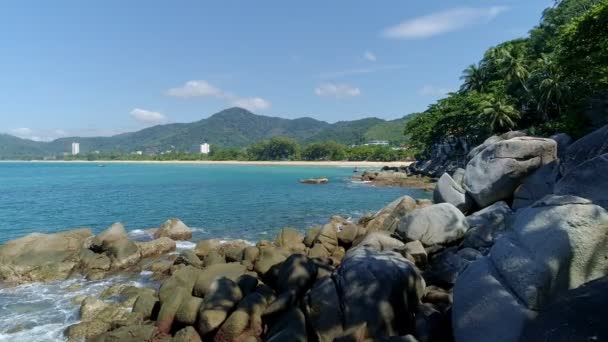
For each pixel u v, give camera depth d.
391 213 19.94
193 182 69.81
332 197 44.19
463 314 7.51
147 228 27.45
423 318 8.72
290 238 19.08
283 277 11.38
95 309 12.72
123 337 10.61
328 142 178.38
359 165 136.62
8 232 27.48
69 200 43.97
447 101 83.25
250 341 9.74
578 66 33.75
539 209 7.87
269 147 189.88
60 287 15.57
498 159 17.38
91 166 172.50
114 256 17.72
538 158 16.61
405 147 167.50
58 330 11.84
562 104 46.22
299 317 9.52
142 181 73.56
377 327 8.77
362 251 10.77
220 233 25.16
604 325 5.56
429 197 42.94
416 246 14.16
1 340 11.23
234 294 10.99
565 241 6.89
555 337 5.88
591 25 29.89
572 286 6.85
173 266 17.00
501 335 6.75
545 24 63.19
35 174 105.56
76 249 18.47
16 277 16.09
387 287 9.12
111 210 36.09
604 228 6.94
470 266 8.46
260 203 39.47
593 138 13.20
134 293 14.06
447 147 75.00
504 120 56.25
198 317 10.53
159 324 11.03
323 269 11.66
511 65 58.19
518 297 6.97
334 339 8.70
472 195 18.12
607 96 30.05
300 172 104.56
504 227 13.95
